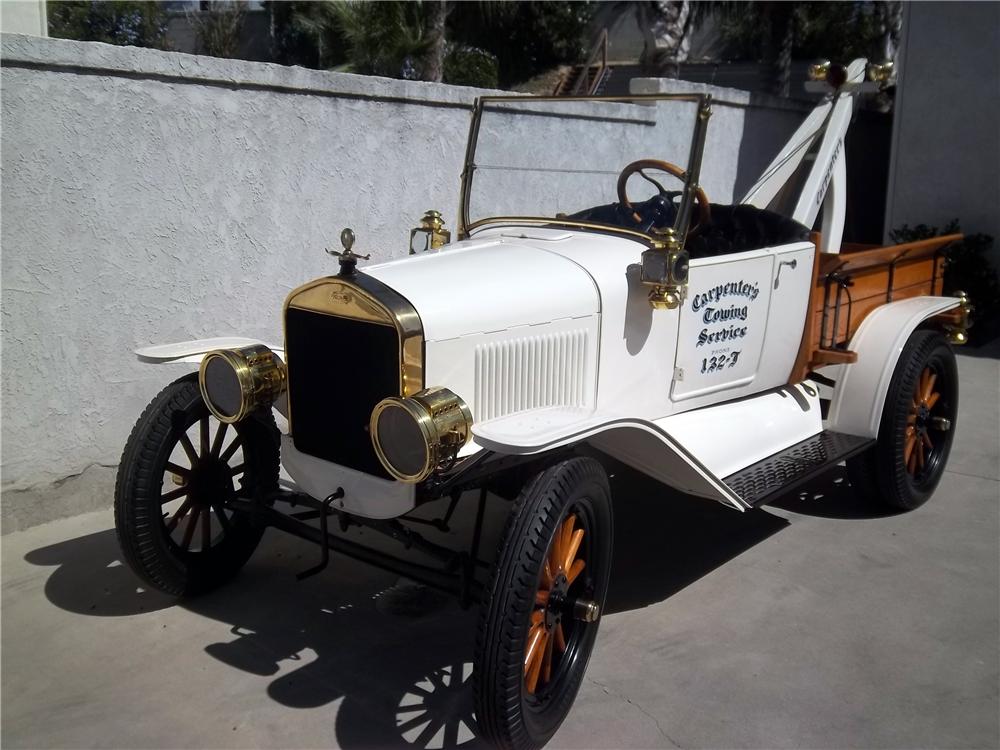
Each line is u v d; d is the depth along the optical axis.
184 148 4.09
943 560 3.80
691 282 3.40
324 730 2.65
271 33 16.83
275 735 2.62
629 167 3.59
